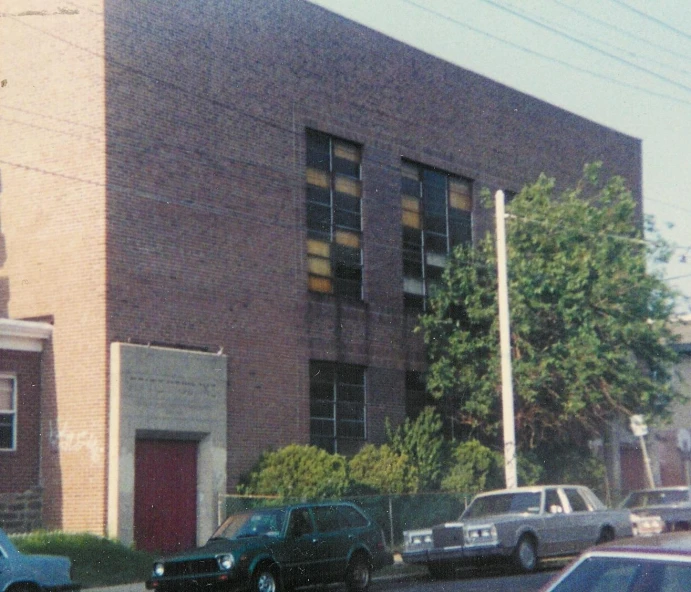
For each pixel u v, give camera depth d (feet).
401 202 110.42
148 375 82.84
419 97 113.39
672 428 151.02
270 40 98.17
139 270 84.38
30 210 86.74
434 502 96.48
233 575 58.23
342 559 64.23
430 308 111.86
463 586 66.49
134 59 86.28
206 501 86.38
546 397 105.09
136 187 85.05
